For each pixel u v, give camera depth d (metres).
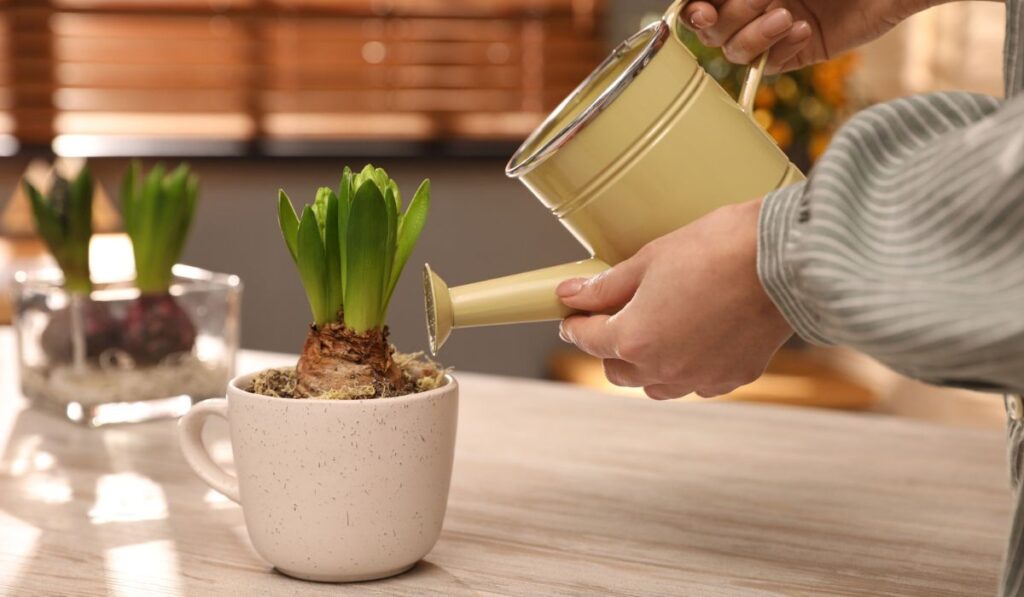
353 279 0.67
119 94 2.92
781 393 2.34
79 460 0.94
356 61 3.02
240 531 0.77
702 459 0.93
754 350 0.63
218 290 1.09
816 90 2.35
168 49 2.93
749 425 1.04
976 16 2.29
